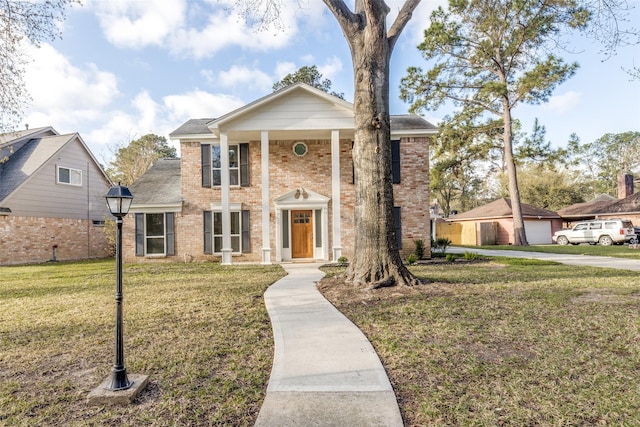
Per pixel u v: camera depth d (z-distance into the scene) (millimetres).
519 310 5449
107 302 6754
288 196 14516
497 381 3170
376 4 7590
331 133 13531
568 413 2643
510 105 21125
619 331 4406
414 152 14547
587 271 9617
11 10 9312
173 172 17188
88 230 19453
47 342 4484
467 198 45625
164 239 14656
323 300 6590
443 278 8375
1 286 8938
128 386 3088
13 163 17484
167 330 4883
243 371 3521
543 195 34406
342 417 2641
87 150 19453
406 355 3793
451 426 2520
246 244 14680
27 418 2723
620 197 31016
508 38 19484
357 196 7934
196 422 2646
